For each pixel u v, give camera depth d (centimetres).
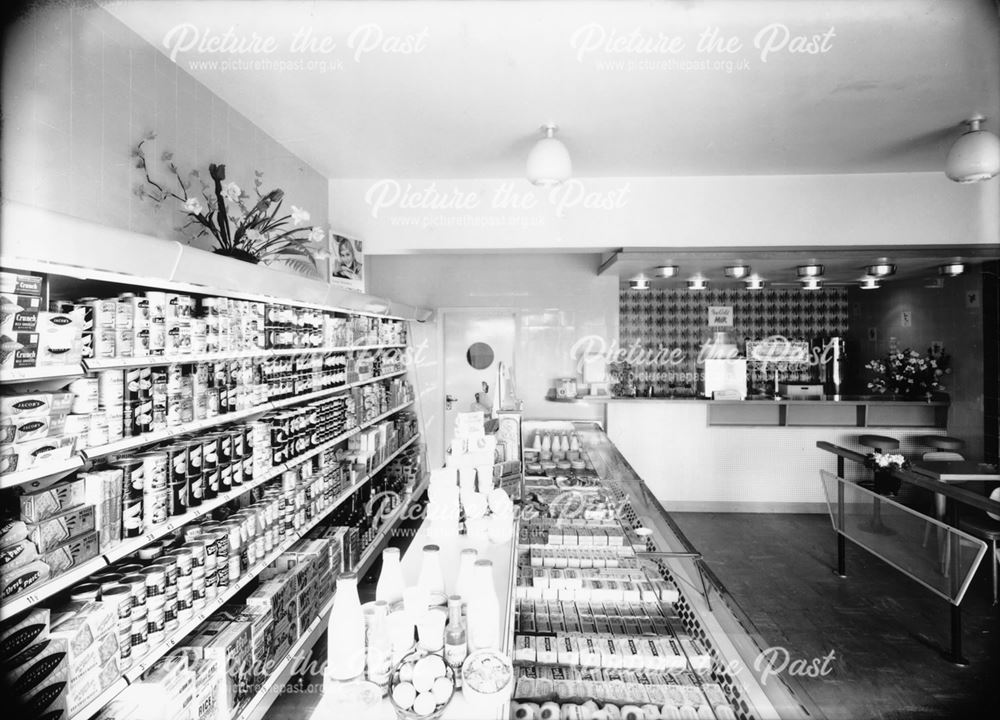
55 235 142
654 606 209
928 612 366
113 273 172
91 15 226
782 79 299
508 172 462
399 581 177
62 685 151
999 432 507
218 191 282
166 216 273
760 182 465
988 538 372
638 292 848
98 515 173
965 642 328
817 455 586
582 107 333
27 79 198
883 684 288
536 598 214
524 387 685
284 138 385
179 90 284
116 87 239
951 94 315
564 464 388
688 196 469
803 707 143
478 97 320
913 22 249
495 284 685
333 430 372
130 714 177
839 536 427
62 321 159
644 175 464
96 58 228
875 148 401
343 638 145
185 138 289
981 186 453
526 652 181
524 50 272
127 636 178
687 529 534
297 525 306
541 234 479
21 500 149
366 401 463
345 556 367
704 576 209
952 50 271
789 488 588
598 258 676
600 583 216
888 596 389
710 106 331
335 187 483
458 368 690
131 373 187
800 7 241
